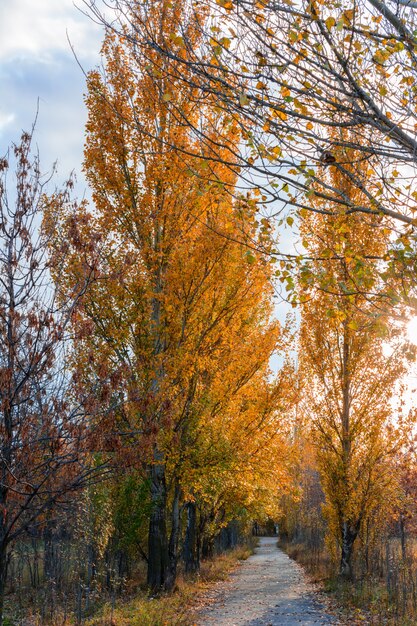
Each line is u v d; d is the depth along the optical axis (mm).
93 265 6871
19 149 6645
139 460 6543
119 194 13805
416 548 20859
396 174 6078
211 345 14219
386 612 11836
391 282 6074
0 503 5980
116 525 16531
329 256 6301
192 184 12859
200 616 12664
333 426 17156
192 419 14031
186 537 22141
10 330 6090
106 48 13500
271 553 40906
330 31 5133
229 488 17812
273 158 5566
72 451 6207
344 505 16875
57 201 7020
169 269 13867
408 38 5035
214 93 5316
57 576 15461
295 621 11969
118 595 15352
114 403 6773
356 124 5391
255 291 14070
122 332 12734
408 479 16219
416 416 16234
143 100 12844
